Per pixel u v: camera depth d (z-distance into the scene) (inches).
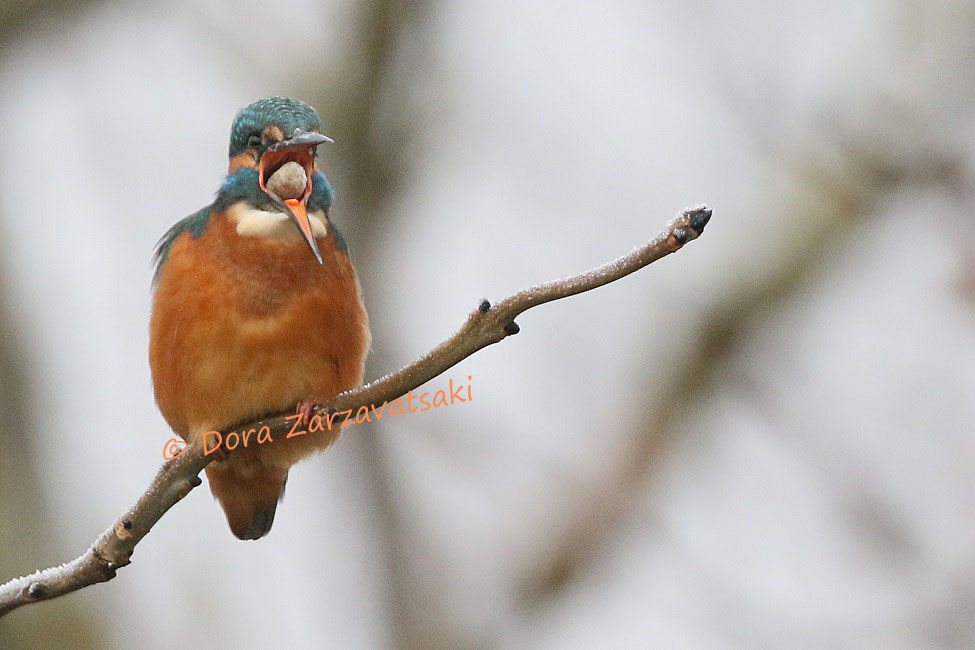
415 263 558.3
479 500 519.5
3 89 523.2
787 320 542.3
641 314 546.9
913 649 470.0
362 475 520.1
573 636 538.6
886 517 487.2
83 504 493.4
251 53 508.7
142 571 466.6
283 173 323.3
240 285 313.9
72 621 439.2
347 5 508.7
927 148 513.3
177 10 510.6
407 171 514.3
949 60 516.1
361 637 549.3
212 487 334.6
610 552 523.8
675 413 532.7
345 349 324.2
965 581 473.4
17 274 483.2
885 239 528.1
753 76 537.6
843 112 527.5
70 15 502.6
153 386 330.6
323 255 320.2
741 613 491.2
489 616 518.0
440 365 247.9
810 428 514.0
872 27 528.4
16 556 428.1
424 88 513.3
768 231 551.2
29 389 456.8
